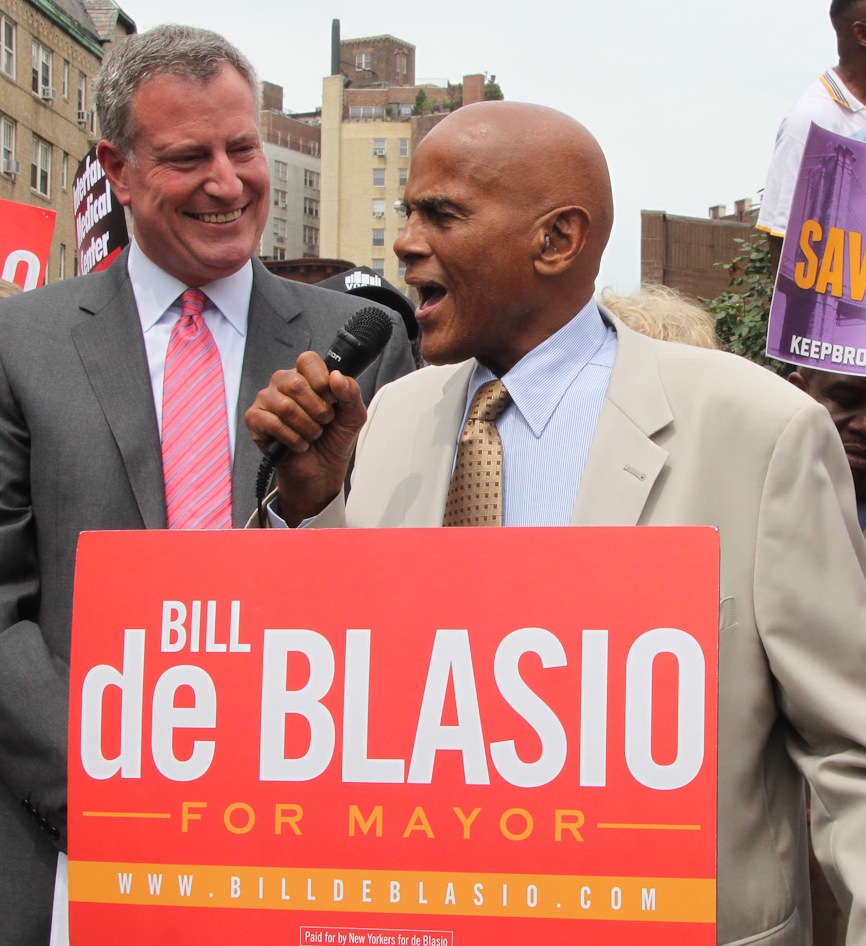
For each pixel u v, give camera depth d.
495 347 1.99
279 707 1.62
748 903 1.79
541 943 1.54
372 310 2.01
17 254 4.61
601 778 1.55
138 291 2.79
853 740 1.73
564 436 1.96
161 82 2.66
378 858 1.58
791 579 1.79
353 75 111.75
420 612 1.60
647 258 10.66
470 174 1.89
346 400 1.90
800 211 3.35
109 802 1.64
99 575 1.68
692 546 1.57
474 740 1.57
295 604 1.63
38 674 2.51
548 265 1.92
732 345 8.91
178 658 1.65
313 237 102.88
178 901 1.61
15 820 2.58
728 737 1.80
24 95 38.28
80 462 2.60
